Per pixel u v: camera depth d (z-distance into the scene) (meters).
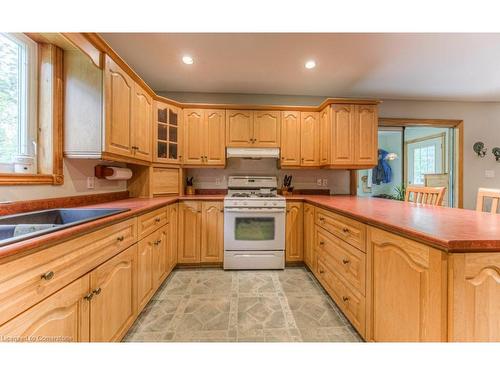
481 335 0.78
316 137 3.00
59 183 1.58
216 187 3.23
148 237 1.76
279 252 2.62
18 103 1.40
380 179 4.67
